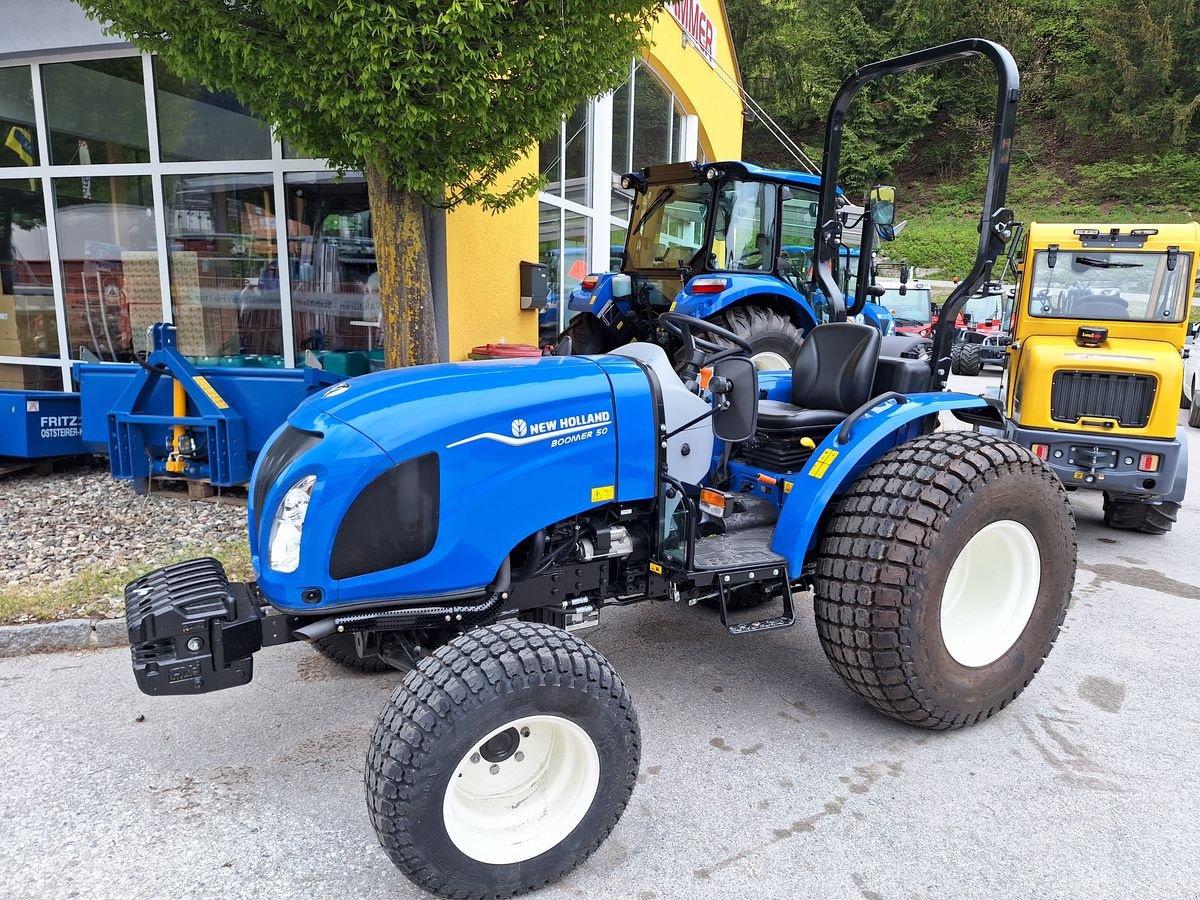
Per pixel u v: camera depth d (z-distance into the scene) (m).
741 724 3.20
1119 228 5.85
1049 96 34.31
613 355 3.04
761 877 2.36
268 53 3.98
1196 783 2.83
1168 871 2.39
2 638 3.71
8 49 7.04
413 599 2.45
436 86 4.04
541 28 4.11
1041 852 2.47
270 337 7.35
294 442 2.49
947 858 2.44
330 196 7.03
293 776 2.83
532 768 2.36
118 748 2.98
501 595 2.59
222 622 2.33
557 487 2.61
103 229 7.54
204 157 7.18
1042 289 6.08
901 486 2.90
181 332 7.49
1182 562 5.31
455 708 2.07
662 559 2.88
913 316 17.17
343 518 2.32
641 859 2.44
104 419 5.82
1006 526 3.06
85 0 4.29
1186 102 31.14
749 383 2.79
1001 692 3.12
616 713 2.29
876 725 3.20
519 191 5.16
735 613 4.28
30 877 2.32
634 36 4.69
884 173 33.88
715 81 14.64
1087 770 2.91
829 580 2.96
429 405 2.45
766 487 3.53
